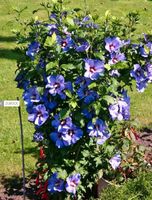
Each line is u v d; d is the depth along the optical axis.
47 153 1.59
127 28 1.61
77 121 1.50
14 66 3.44
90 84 1.43
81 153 1.56
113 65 1.47
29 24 1.63
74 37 1.51
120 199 1.54
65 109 1.47
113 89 1.47
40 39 1.55
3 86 3.08
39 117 1.51
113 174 1.67
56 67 1.48
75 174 1.54
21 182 1.89
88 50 1.51
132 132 1.68
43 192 1.69
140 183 1.58
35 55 1.52
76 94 1.48
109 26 1.56
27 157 2.12
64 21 1.58
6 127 2.44
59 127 1.48
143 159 1.74
